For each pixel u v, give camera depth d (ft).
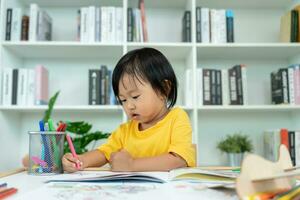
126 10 5.67
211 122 6.55
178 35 6.60
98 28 5.69
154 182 1.71
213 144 6.49
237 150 5.65
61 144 2.43
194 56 5.60
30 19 5.70
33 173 2.29
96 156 3.26
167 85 3.26
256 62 6.68
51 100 5.21
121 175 1.77
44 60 6.54
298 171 1.32
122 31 5.67
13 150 6.04
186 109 5.65
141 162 2.54
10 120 5.91
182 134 3.09
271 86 6.18
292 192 1.19
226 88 5.72
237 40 6.70
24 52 6.10
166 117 3.43
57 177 1.99
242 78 5.74
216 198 1.27
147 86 3.03
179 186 1.57
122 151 2.67
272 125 6.56
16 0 6.15
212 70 5.71
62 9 6.61
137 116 3.17
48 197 1.30
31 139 2.35
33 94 5.60
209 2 6.42
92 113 6.46
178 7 6.63
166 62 3.28
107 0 6.23
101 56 6.44
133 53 3.17
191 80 5.66
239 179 1.07
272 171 1.17
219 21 5.80
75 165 2.45
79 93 6.49
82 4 6.48
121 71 3.06
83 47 5.74
